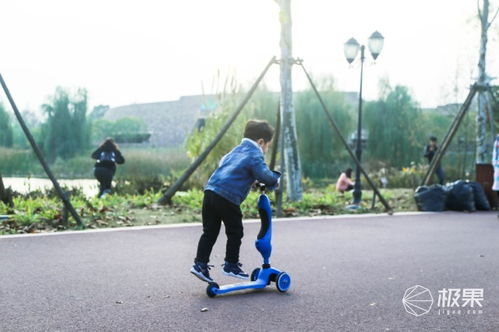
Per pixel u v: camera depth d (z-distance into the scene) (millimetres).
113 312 4324
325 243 7812
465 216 11555
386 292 5078
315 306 4574
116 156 14055
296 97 40656
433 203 12430
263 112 36312
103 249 7070
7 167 32625
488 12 15055
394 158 41156
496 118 16734
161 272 5781
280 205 11039
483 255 7051
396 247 7566
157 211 10961
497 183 11922
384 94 42375
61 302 4590
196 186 15906
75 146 46156
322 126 39562
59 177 31625
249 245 7559
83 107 47094
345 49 13461
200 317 4215
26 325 3977
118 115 75812
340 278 5625
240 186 4887
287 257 6742
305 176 38250
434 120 43969
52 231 8625
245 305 4570
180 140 65125
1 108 43750
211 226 4934
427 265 6359
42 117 47656
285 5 12703
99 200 11875
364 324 4113
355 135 45531
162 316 4230
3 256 6520
